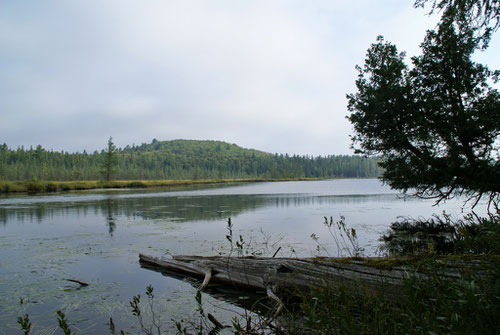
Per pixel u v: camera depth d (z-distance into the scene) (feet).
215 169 618.85
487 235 18.24
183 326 14.73
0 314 16.81
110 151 248.11
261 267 19.43
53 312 16.99
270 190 170.30
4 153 413.80
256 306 17.42
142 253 28.68
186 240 36.35
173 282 22.20
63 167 372.99
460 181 33.32
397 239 33.60
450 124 31.94
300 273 16.83
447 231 34.71
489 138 30.22
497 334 6.79
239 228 44.45
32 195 130.11
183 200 98.99
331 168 597.11
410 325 8.16
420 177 34.42
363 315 9.73
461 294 7.93
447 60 32.94
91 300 18.70
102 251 31.73
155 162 568.00
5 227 47.75
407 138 35.91
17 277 23.41
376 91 37.60
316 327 9.32
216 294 19.61
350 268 15.44
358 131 40.14
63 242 36.24
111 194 134.72
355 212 64.23
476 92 32.55
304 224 47.96
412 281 10.12
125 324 15.26
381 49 37.68
